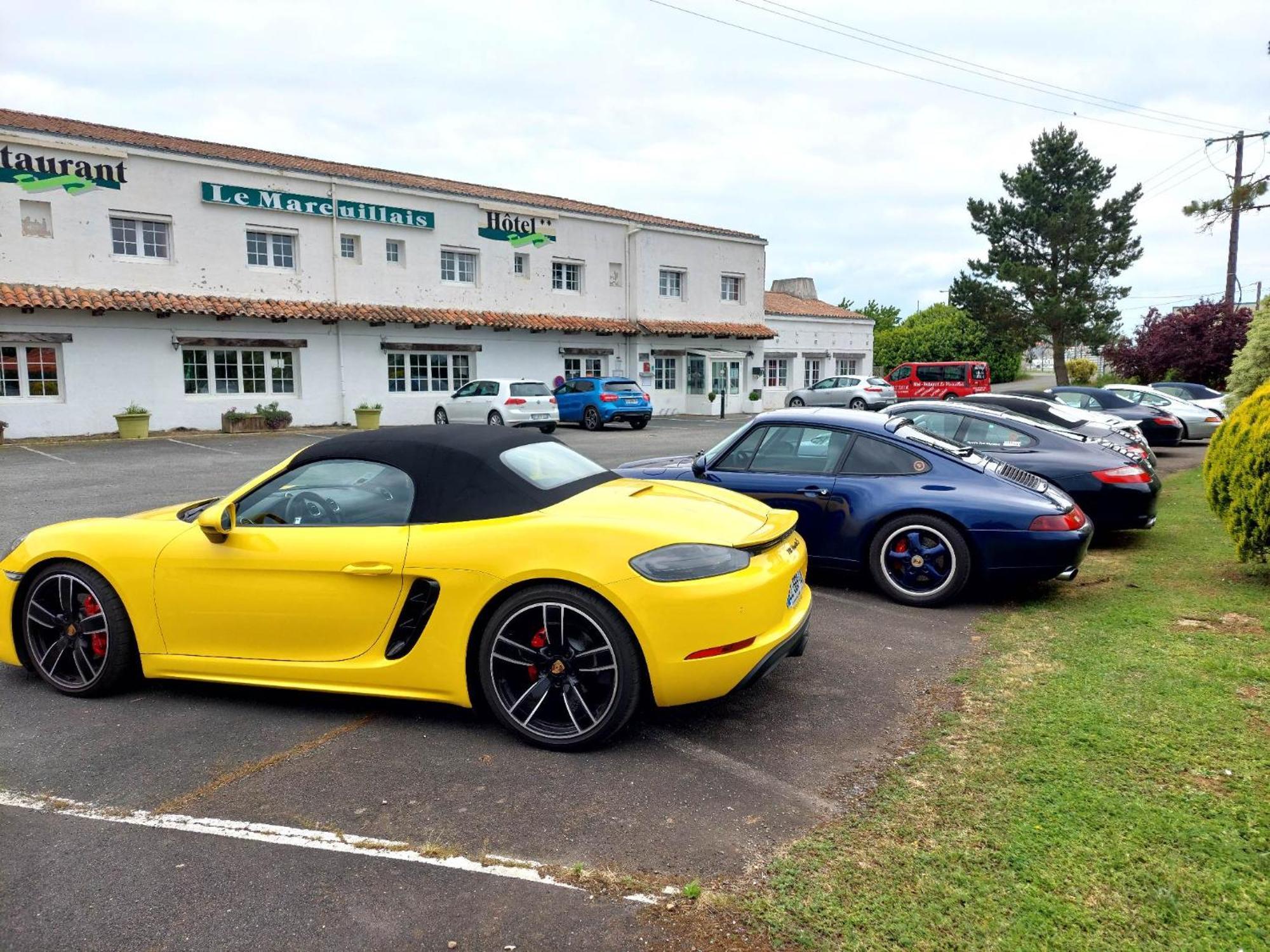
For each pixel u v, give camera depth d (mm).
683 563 3152
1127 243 35531
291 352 20594
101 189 17406
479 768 3143
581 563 3145
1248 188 16516
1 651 3992
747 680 3260
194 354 19016
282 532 3584
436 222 22750
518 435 4039
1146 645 4406
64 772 3121
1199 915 2184
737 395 30406
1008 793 2854
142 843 2635
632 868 2471
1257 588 5555
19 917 2264
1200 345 27203
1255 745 3162
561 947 2131
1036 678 3955
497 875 2449
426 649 3369
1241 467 5578
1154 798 2787
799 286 40250
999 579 5242
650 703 3568
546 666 3275
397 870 2479
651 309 27594
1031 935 2123
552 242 25328
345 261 21250
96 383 17562
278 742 3381
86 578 3805
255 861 2531
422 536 3398
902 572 5453
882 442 5672
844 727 3486
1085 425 8625
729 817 2756
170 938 2178
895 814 2746
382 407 21859
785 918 2215
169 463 13234
